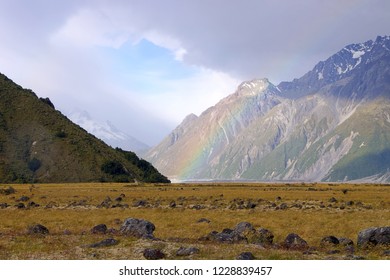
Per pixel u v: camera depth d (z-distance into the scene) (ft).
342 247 130.52
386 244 126.21
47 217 219.00
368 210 243.19
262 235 141.69
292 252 120.47
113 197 361.51
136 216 219.61
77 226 187.52
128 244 126.11
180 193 411.54
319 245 136.56
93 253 115.85
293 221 193.06
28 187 518.37
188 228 176.35
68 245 128.57
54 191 441.68
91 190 458.91
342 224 182.09
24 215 230.27
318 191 460.14
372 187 588.09
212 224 185.68
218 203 300.61
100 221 201.57
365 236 129.80
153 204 296.10
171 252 117.08
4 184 615.16
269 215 217.77
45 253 117.29
